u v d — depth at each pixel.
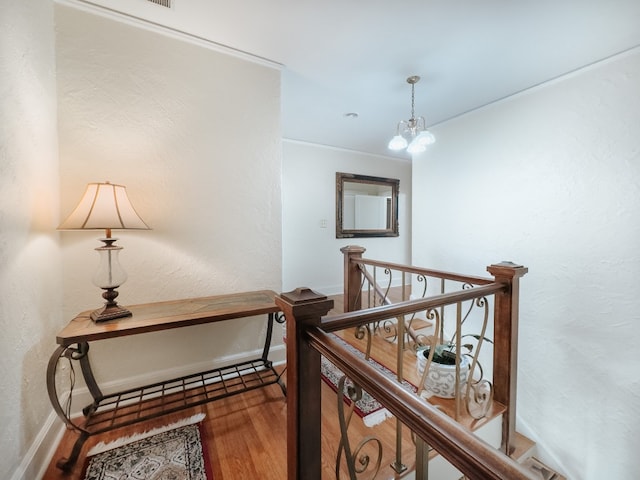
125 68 1.65
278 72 2.15
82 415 1.55
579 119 2.23
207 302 1.75
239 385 1.89
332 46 1.95
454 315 3.16
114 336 1.27
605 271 2.11
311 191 4.26
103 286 1.39
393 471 1.23
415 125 2.56
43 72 1.36
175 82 1.79
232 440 1.43
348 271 2.88
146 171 1.72
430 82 2.44
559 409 2.38
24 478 1.09
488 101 2.80
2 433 0.98
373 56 2.06
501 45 1.94
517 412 2.66
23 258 1.15
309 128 3.60
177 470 1.25
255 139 2.06
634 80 1.96
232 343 2.00
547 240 2.44
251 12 1.63
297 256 4.18
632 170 1.98
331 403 1.72
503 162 2.75
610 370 2.10
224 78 1.94
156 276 1.76
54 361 1.19
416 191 3.71
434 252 3.47
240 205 2.01
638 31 1.80
